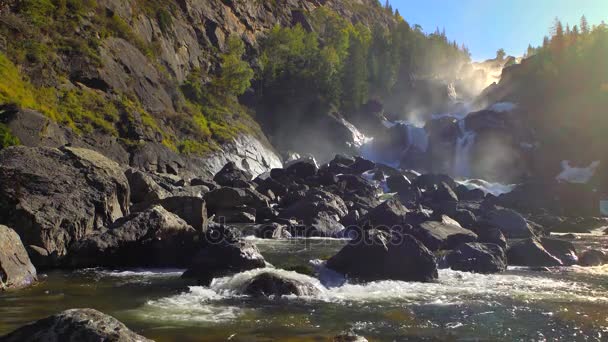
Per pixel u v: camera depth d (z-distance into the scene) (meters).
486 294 11.09
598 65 68.25
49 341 5.45
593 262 15.91
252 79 74.31
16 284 10.88
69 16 43.81
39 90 34.78
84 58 40.97
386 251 13.05
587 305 9.95
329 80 77.31
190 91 57.91
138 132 40.66
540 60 81.06
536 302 10.24
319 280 12.34
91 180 15.73
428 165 65.75
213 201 25.69
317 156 68.31
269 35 84.50
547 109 68.44
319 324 8.33
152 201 17.44
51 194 14.42
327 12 113.31
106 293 10.62
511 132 63.12
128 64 46.69
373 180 43.09
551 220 27.69
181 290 11.09
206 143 49.22
